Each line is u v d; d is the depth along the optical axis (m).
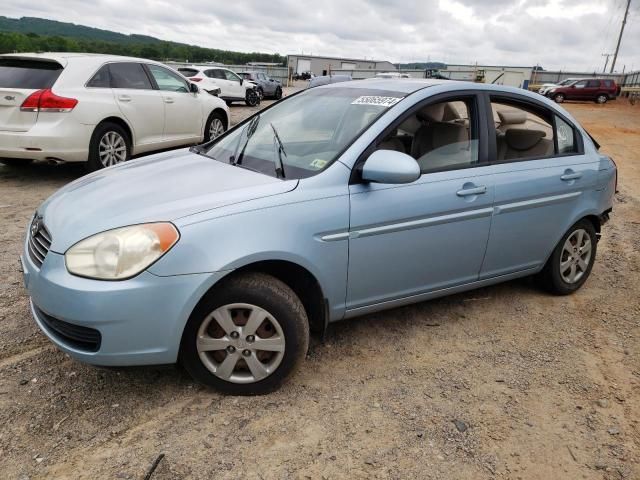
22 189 6.80
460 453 2.52
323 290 2.93
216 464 2.38
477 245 3.52
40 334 3.37
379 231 3.03
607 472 2.45
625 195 8.31
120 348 2.52
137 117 7.80
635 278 4.79
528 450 2.56
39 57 6.97
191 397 2.83
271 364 2.81
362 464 2.42
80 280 2.47
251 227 2.64
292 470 2.37
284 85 49.72
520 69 39.25
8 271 4.25
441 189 3.27
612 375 3.23
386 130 3.15
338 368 3.15
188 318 2.59
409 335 3.57
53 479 2.27
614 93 34.22
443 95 3.44
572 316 3.97
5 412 2.65
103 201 2.82
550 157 3.96
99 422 2.62
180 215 2.58
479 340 3.56
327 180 2.91
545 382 3.12
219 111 9.94
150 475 2.30
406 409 2.81
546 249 3.98
